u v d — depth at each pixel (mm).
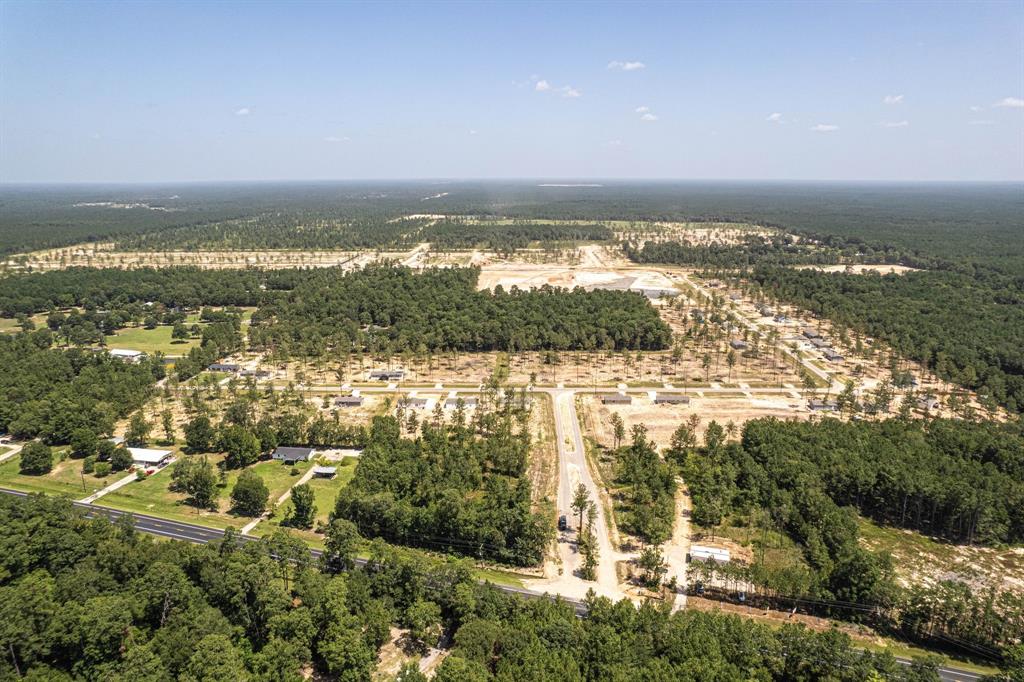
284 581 125750
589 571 138625
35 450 184500
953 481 161375
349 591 116375
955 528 158625
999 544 153000
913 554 149625
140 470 185375
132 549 126125
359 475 166000
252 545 123875
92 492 175125
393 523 152250
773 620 125438
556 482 183250
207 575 117312
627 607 113500
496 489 160500
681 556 147375
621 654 102375
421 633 114688
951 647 120312
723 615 118938
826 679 101750
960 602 119688
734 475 173250
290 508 167250
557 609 116312
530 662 99438
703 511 160375
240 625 112375
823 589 128375
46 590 112000
